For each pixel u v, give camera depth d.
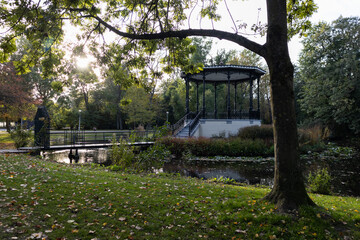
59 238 2.93
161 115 37.22
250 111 19.08
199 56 36.16
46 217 3.50
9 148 13.63
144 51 7.07
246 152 14.95
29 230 3.08
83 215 3.71
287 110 4.18
